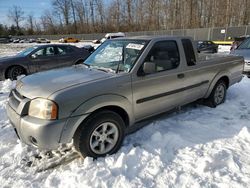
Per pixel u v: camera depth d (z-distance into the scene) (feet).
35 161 10.32
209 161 9.62
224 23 156.87
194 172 9.18
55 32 273.75
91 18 239.50
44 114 8.85
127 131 12.73
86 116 9.55
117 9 214.90
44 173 9.51
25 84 10.47
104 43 14.25
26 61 28.43
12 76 27.81
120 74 10.77
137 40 12.50
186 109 15.94
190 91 13.99
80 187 8.36
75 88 9.37
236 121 13.85
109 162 9.85
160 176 8.98
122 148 10.93
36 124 8.77
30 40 218.18
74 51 32.17
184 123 13.61
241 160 9.86
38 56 29.27
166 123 13.65
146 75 11.43
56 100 8.83
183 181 8.70
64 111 8.97
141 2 199.31
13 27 296.51
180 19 178.19
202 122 13.78
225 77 16.79
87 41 188.14
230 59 16.85
